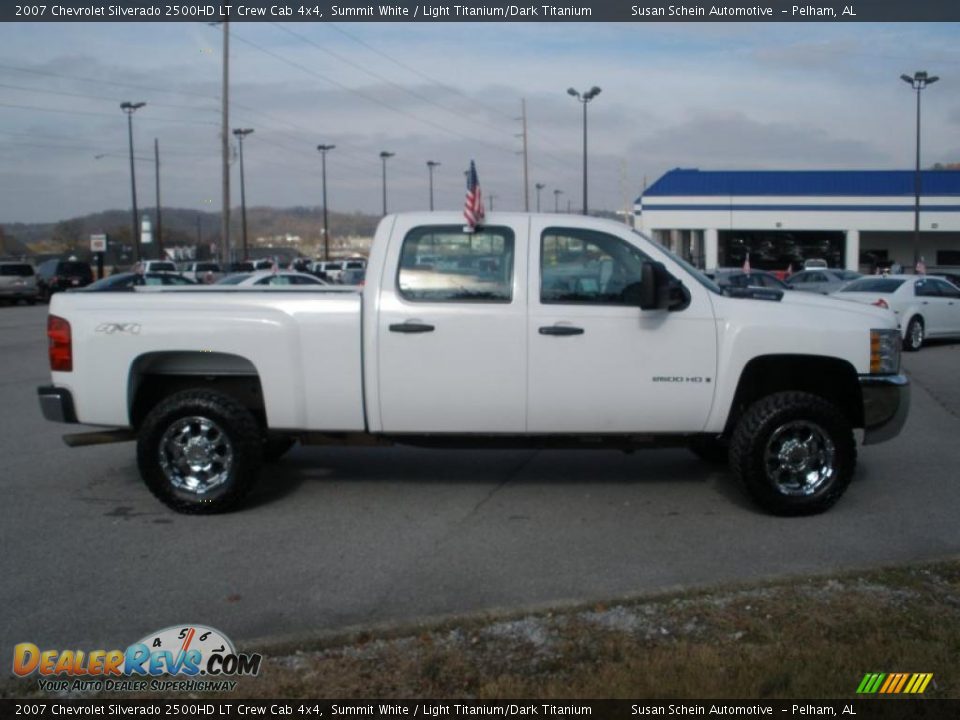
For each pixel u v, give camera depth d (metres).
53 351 6.79
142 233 64.94
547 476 7.97
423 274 6.56
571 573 5.60
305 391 6.62
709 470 8.17
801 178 51.88
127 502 7.25
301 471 8.16
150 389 7.17
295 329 6.58
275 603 5.18
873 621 4.68
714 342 6.54
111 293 6.89
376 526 6.58
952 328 19.78
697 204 51.34
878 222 50.72
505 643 4.51
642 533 6.38
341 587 5.41
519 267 6.52
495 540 6.25
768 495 6.58
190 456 6.81
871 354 6.66
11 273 38.81
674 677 4.03
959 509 6.94
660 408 6.58
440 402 6.56
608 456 8.74
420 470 8.20
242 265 43.31
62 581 5.53
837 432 6.61
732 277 22.98
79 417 6.79
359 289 7.34
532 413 6.57
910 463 8.50
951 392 13.09
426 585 5.43
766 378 7.05
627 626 4.69
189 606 5.14
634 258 6.60
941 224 50.59
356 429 6.69
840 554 5.91
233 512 6.94
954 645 4.36
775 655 4.27
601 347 6.50
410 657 4.37
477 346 6.50
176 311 6.66
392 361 6.53
